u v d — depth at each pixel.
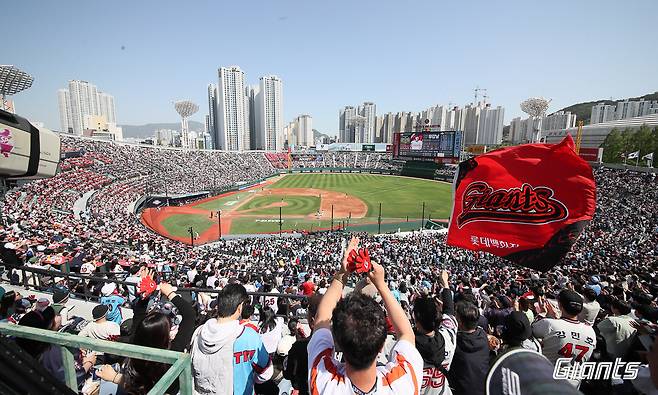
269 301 10.71
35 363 1.67
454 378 3.81
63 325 6.30
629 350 4.86
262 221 48.25
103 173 56.34
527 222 4.74
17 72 50.16
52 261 12.04
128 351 2.23
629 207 42.12
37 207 33.00
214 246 32.88
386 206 58.06
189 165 81.75
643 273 13.93
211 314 6.77
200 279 12.35
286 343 5.22
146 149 80.94
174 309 7.81
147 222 46.25
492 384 1.97
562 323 4.53
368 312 2.00
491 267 23.12
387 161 116.25
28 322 3.98
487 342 3.93
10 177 4.31
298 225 46.47
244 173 90.56
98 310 5.36
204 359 3.35
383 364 2.44
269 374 3.75
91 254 16.22
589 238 28.75
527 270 20.50
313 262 23.05
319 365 2.21
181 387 2.21
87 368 4.75
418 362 2.28
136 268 11.66
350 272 2.74
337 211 54.75
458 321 3.98
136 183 59.81
